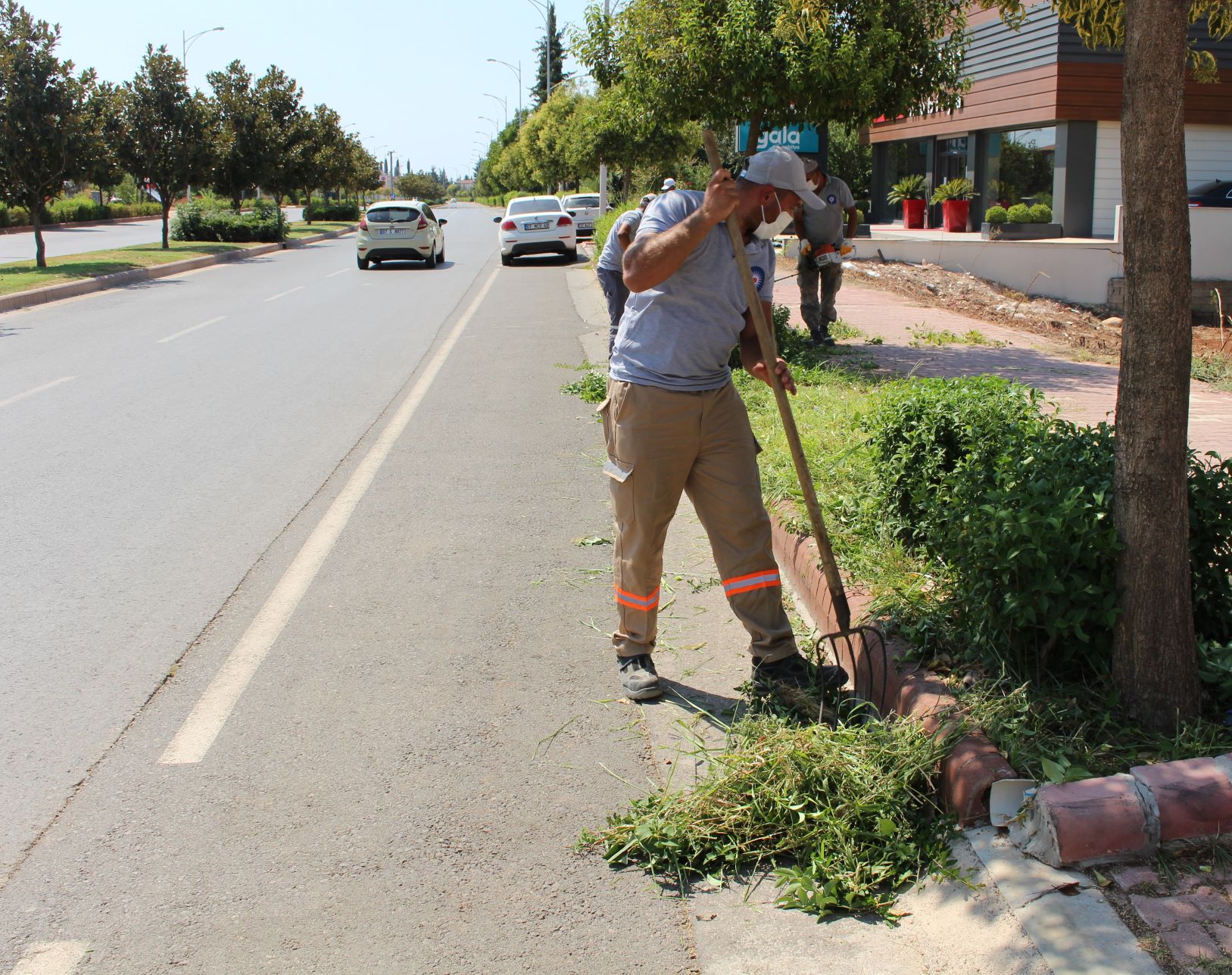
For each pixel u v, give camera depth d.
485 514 6.50
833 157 30.59
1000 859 2.95
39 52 22.45
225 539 6.05
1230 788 2.93
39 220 23.34
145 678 4.36
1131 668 3.38
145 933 2.88
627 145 23.98
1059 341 13.52
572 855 3.23
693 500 4.05
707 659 4.50
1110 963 2.54
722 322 3.81
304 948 2.83
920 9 10.21
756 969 2.75
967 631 3.85
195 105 29.33
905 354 11.23
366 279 22.91
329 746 3.84
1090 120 20.88
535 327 14.87
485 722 4.00
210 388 10.40
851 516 5.26
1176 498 3.30
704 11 9.91
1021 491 3.70
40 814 3.42
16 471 7.47
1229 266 16.97
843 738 3.45
